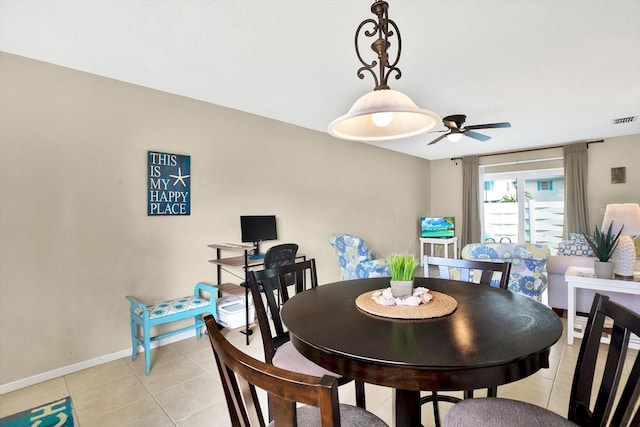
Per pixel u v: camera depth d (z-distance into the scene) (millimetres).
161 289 2975
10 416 1911
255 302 1599
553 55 2432
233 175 3527
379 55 1283
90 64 2465
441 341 1000
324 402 563
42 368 2354
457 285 1722
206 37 2117
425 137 5137
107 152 2676
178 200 3082
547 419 1032
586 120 4191
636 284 2510
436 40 2193
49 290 2398
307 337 1066
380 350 950
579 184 5402
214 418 1873
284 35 2098
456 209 6926
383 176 5816
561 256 3400
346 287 1759
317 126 4301
